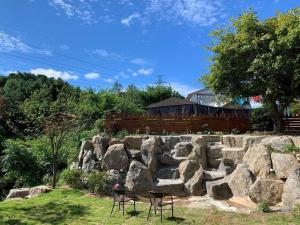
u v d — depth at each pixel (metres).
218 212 10.77
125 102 38.94
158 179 14.95
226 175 14.62
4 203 12.91
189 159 15.45
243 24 18.17
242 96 19.30
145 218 10.36
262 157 13.32
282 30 16.53
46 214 11.23
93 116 25.59
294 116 20.75
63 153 20.66
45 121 16.67
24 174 21.16
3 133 27.00
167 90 60.84
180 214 10.67
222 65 18.72
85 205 12.16
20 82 51.94
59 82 52.75
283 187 11.80
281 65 16.03
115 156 15.57
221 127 21.16
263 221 9.38
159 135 18.20
